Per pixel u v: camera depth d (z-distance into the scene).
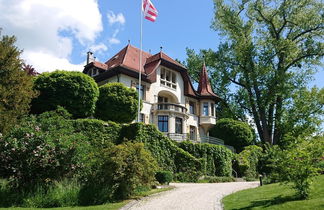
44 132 13.55
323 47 34.41
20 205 11.16
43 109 20.03
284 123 34.91
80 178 13.12
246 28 37.31
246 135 32.69
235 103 41.84
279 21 37.34
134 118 24.16
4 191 11.91
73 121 19.34
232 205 10.57
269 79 35.94
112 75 29.42
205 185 18.44
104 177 12.68
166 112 30.78
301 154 10.52
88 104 21.19
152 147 21.33
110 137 20.39
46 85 20.34
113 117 23.12
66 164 13.02
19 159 12.28
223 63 40.56
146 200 12.19
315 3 34.72
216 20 39.75
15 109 14.41
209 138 30.28
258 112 38.56
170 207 10.58
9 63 14.80
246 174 27.16
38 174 12.62
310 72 36.50
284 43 33.91
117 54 35.06
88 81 21.50
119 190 12.83
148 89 31.08
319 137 10.97
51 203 11.24
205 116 36.81
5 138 12.53
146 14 27.59
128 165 12.92
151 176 13.77
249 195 12.41
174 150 22.58
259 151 30.41
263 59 36.00
